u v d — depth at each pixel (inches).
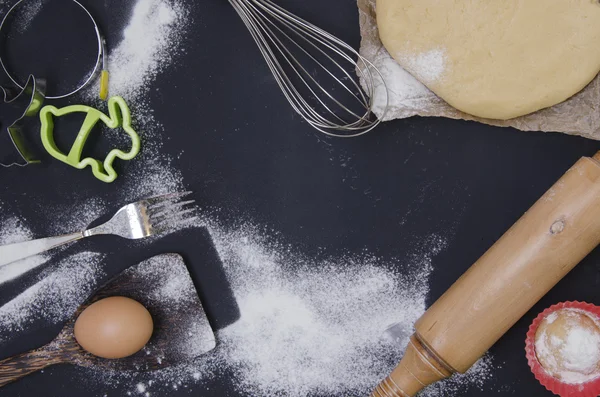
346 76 26.5
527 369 26.0
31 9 27.3
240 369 27.3
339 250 26.9
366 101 26.3
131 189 27.3
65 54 27.2
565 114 25.1
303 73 26.6
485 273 23.7
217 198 27.2
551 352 24.7
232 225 27.2
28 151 27.3
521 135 25.9
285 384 27.2
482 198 26.2
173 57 27.1
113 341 25.4
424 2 24.6
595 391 24.7
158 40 27.1
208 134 27.1
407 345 25.5
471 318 23.7
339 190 26.7
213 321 27.4
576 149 25.6
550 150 25.8
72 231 27.5
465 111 25.2
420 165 26.4
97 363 27.2
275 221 27.0
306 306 27.0
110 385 27.7
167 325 27.2
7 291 27.8
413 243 26.5
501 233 26.0
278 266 27.1
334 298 26.9
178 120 27.1
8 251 26.7
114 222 26.5
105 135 27.3
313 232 26.9
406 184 26.5
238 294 27.2
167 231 27.3
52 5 27.2
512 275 23.4
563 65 24.3
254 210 27.1
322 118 26.0
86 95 27.3
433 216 26.4
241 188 27.1
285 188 27.0
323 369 27.0
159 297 27.1
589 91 24.9
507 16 24.3
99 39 26.6
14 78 27.4
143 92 27.2
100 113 26.6
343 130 26.5
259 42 26.1
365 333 26.8
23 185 27.6
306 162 26.8
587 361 24.3
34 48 27.3
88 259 27.6
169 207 26.8
